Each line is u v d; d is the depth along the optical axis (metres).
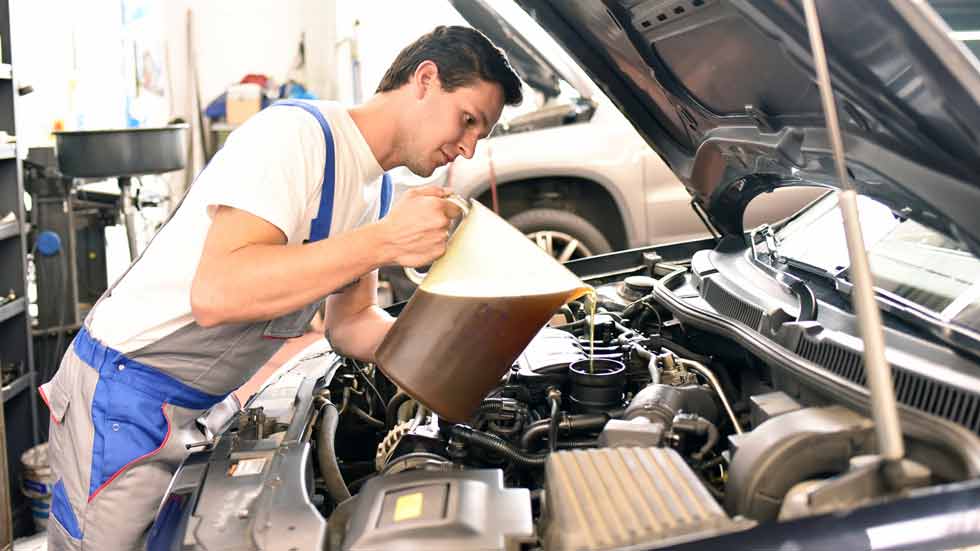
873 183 1.59
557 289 1.47
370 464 1.96
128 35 7.11
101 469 1.70
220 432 1.78
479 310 1.47
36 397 3.69
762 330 1.71
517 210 4.68
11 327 3.52
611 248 4.72
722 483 1.50
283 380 2.05
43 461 3.25
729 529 1.09
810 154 1.69
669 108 2.08
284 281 1.47
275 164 1.54
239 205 1.51
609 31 1.92
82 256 4.54
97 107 6.57
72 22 6.19
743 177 2.09
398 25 7.23
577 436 1.69
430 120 1.67
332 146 1.62
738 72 1.69
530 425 1.68
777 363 1.55
